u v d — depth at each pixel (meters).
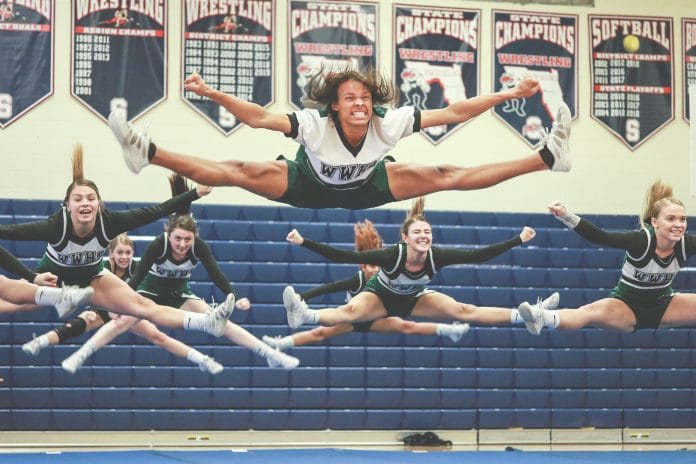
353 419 12.21
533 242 13.45
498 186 14.25
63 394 11.71
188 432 11.99
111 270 9.32
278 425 12.07
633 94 14.69
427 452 10.65
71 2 13.54
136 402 11.85
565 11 14.72
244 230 12.84
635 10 14.84
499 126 14.39
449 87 14.38
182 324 8.09
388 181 5.98
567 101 14.58
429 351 12.52
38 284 7.12
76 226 6.91
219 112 13.73
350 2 14.23
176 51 13.73
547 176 14.38
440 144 14.22
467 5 14.55
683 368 13.00
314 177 5.84
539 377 12.64
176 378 11.95
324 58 14.08
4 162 13.16
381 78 5.86
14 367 11.69
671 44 14.84
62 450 11.43
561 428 12.62
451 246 13.14
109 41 13.57
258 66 13.91
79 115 13.40
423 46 14.38
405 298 9.08
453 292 12.77
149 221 7.10
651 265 7.71
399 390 12.34
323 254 8.19
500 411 12.48
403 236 8.60
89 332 11.98
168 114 13.62
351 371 12.28
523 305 7.85
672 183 14.62
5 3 13.40
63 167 13.30
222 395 11.98
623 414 12.72
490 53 14.53
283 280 12.57
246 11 13.95
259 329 12.24
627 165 14.58
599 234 7.44
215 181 5.76
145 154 5.59
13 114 13.27
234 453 10.34
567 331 12.87
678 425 12.81
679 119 14.73
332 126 5.70
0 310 9.16
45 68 13.40
